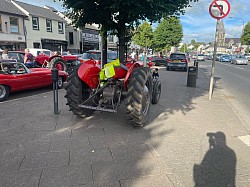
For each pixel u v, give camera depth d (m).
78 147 3.68
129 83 4.43
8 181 2.73
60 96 7.74
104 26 6.91
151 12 5.92
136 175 2.93
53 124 4.73
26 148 3.59
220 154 3.58
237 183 2.83
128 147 3.73
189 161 3.34
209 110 6.20
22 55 13.11
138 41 29.41
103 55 7.87
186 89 9.67
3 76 6.80
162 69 21.45
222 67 26.94
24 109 5.86
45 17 31.50
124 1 5.42
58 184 2.70
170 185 2.75
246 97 8.62
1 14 25.31
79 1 5.83
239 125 5.00
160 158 3.40
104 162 3.23
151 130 4.54
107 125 4.75
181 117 5.46
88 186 2.67
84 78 4.74
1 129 4.39
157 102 6.88
